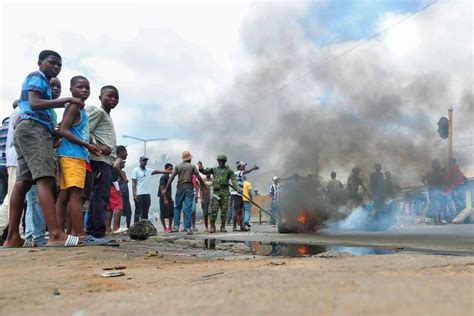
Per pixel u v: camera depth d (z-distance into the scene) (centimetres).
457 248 467
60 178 510
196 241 645
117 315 152
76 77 521
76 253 419
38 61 497
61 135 496
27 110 462
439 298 146
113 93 626
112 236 795
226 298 167
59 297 211
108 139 595
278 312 137
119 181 995
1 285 248
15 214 486
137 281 258
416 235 739
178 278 260
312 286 178
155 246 554
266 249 510
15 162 575
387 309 132
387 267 266
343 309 135
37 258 381
